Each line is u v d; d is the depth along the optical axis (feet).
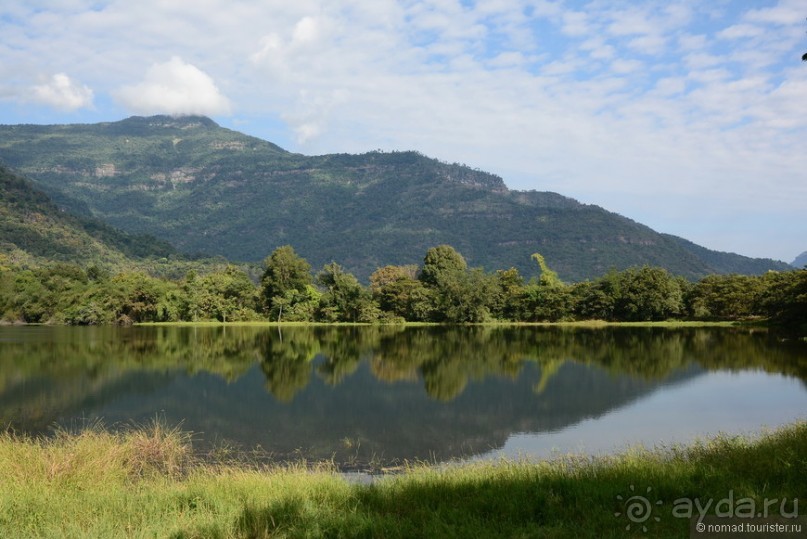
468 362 171.83
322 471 61.52
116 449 59.06
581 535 28.25
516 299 378.53
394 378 141.79
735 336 252.83
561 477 38.37
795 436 46.98
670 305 358.64
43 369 156.56
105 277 472.85
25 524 32.73
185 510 34.42
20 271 467.93
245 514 32.78
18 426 92.99
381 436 86.69
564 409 105.50
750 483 34.32
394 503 35.32
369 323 375.25
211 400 114.52
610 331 297.12
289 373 150.41
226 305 396.37
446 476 43.65
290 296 394.11
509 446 80.74
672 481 35.37
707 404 109.19
